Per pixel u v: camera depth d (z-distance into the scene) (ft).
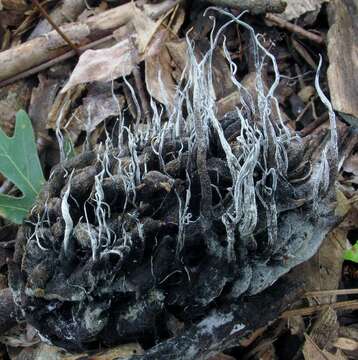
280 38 0.87
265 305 0.62
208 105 0.56
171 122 0.65
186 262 0.59
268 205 0.57
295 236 0.60
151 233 0.57
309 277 0.71
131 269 0.58
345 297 0.74
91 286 0.56
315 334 0.71
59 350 0.68
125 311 0.59
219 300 0.61
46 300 0.59
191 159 0.58
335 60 0.82
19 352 0.71
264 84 0.83
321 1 0.85
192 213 0.59
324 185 0.60
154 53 0.84
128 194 0.58
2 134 0.73
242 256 0.58
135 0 0.88
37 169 0.74
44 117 0.84
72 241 0.57
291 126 0.82
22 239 0.62
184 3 0.88
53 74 0.86
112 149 0.64
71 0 0.90
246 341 0.70
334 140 0.59
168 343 0.60
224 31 0.87
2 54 0.84
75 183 0.59
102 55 0.83
